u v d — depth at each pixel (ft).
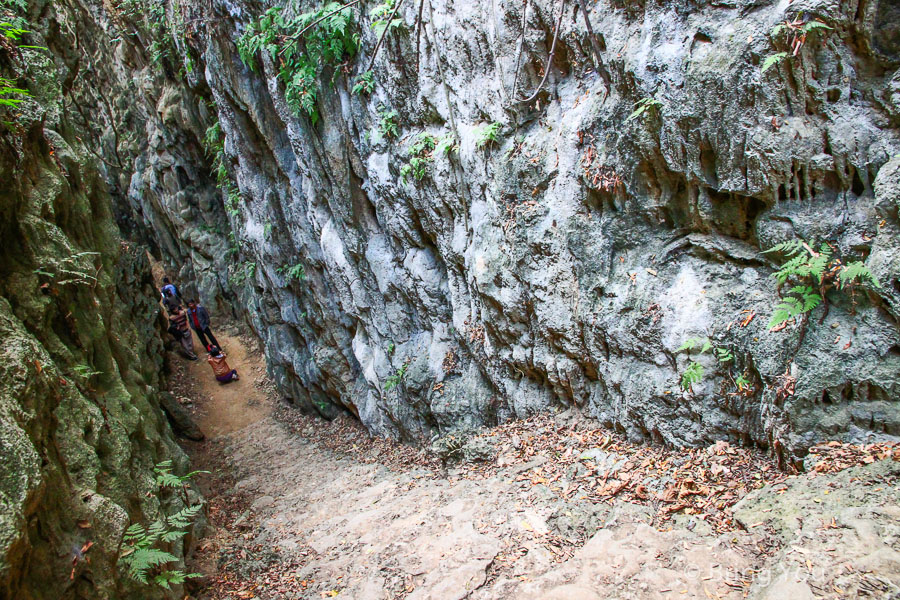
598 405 18.07
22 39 19.51
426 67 21.35
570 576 11.75
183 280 53.47
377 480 23.95
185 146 46.93
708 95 12.87
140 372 22.11
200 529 17.54
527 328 20.13
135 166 54.03
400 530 15.72
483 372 23.65
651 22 13.91
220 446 35.04
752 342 13.34
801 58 11.52
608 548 12.24
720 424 14.33
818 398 12.10
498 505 15.65
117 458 13.67
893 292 11.07
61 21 23.97
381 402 29.71
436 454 22.20
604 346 17.04
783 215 12.68
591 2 15.46
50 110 18.95
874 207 11.44
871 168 11.53
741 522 11.65
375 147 24.62
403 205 24.44
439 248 23.79
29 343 11.32
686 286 14.90
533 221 18.42
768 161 12.32
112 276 22.18
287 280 34.09
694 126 13.34
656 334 15.33
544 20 16.75
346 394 33.12
